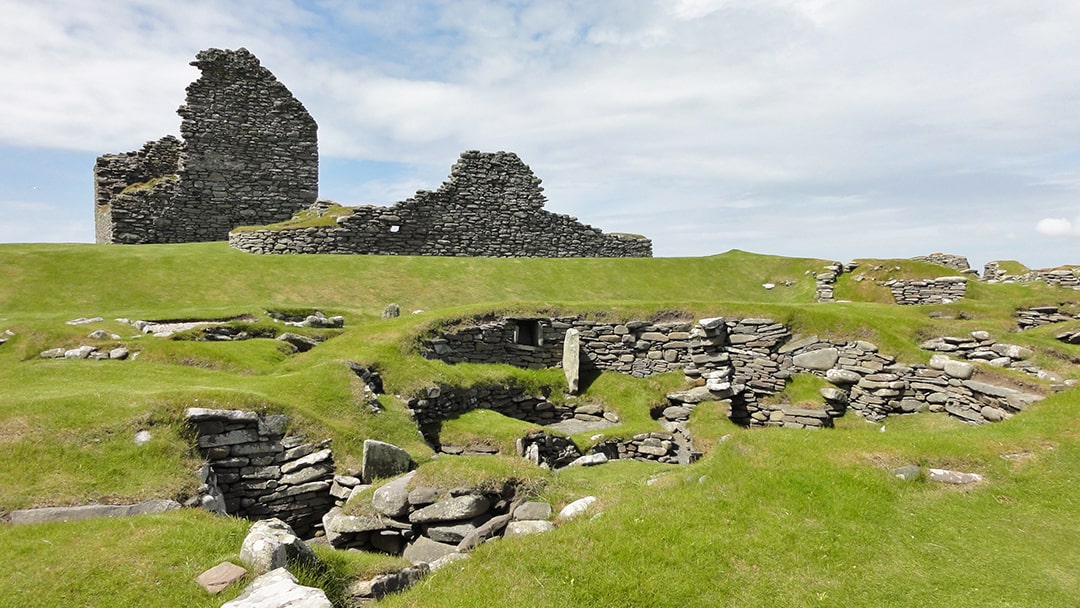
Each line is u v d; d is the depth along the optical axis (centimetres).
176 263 3278
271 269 3425
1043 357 2105
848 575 836
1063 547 898
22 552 837
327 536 1191
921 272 4125
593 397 2405
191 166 4597
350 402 1673
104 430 1193
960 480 1075
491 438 1825
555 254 5044
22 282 2742
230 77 4706
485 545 925
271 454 1380
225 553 864
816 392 2281
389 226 4428
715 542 893
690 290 4122
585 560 852
